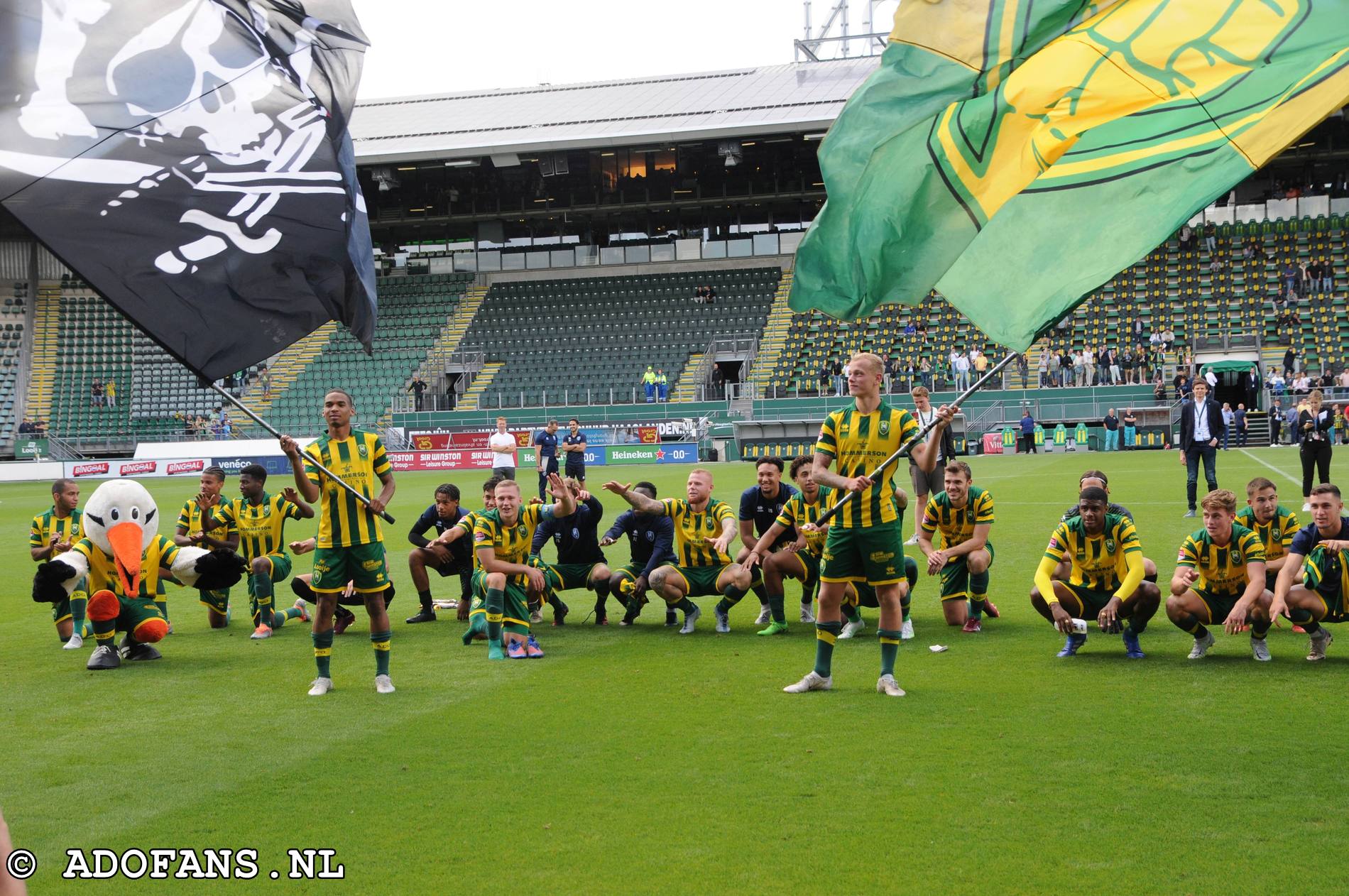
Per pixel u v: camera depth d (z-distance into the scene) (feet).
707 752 18.69
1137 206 21.43
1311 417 53.72
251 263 21.24
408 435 141.28
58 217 19.86
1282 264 143.84
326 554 23.65
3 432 153.79
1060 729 19.49
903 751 18.40
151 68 21.04
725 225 171.32
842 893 13.12
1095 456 112.47
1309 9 21.36
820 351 147.64
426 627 32.83
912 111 22.91
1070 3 22.59
